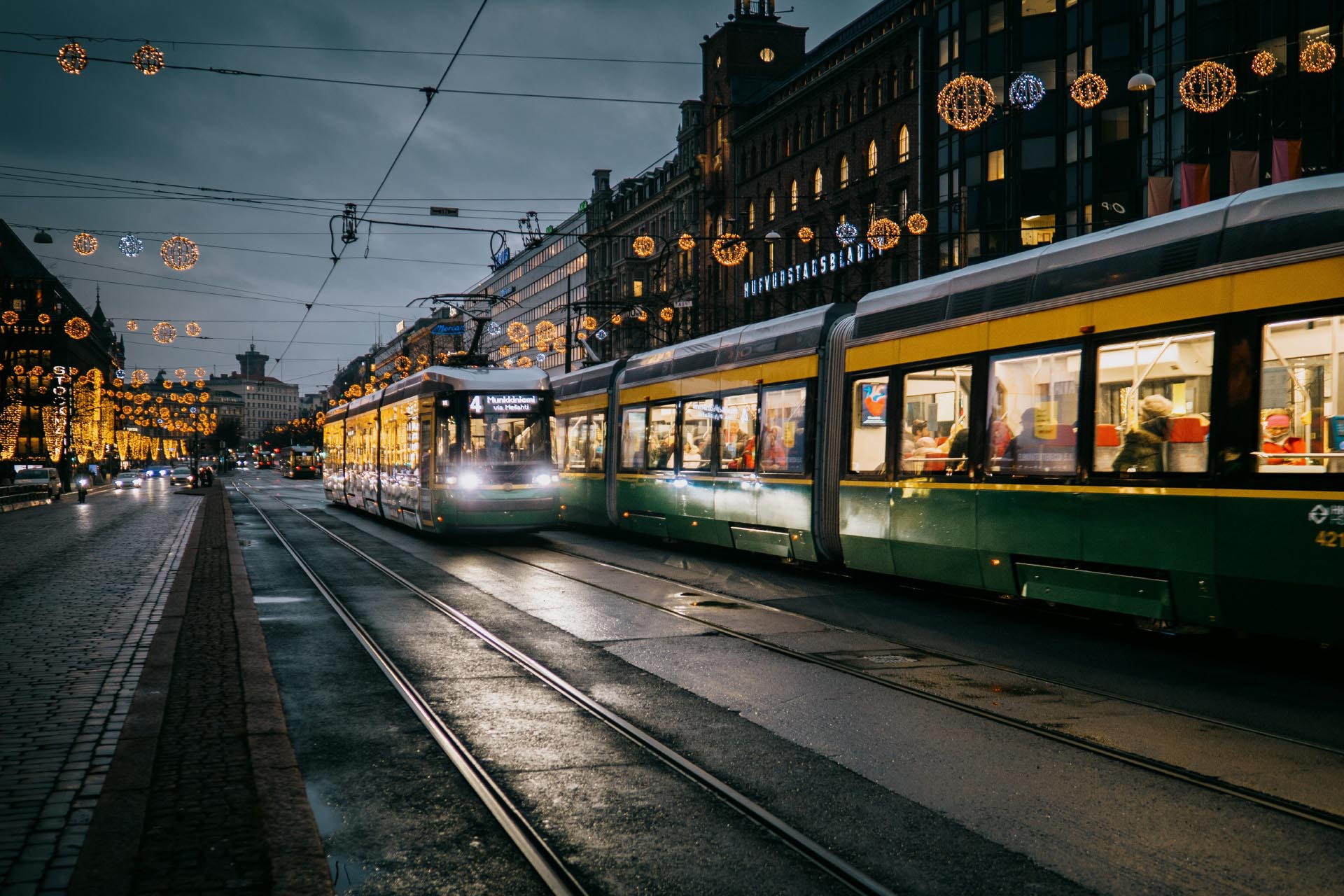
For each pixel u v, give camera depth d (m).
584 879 4.36
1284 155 17.03
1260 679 8.11
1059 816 5.05
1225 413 8.24
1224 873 4.36
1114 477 9.25
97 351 111.44
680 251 61.59
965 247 37.84
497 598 12.72
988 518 10.76
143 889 3.94
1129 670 8.45
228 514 31.11
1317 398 7.56
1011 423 10.55
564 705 7.37
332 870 4.48
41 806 4.88
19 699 7.04
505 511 19.81
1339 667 8.55
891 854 4.59
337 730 6.74
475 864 4.54
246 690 7.36
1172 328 8.77
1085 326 9.70
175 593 12.68
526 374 20.80
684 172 60.44
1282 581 7.75
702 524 17.02
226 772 5.43
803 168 48.69
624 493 20.05
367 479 28.72
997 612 11.45
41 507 41.06
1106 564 9.36
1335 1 27.84
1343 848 4.63
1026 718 6.91
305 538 22.53
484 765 5.96
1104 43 34.47
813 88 47.34
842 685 7.93
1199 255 8.61
